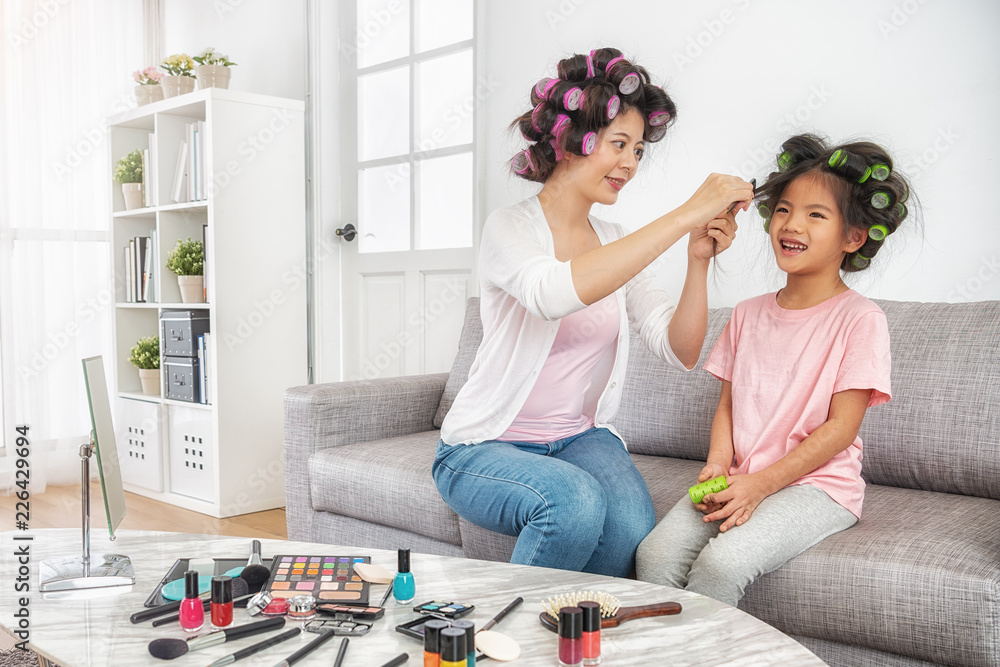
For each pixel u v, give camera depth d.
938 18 1.86
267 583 1.05
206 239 3.02
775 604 1.29
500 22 2.78
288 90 3.40
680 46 2.33
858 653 1.24
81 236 3.51
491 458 1.41
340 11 3.35
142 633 0.93
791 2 2.10
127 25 3.63
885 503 1.49
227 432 3.01
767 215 1.58
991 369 1.55
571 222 1.54
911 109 1.91
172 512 3.06
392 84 3.20
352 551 1.22
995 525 1.32
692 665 0.82
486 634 0.86
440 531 1.78
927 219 1.90
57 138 3.43
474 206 2.89
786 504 1.31
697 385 1.92
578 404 1.57
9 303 3.32
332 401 2.13
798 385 1.46
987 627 1.10
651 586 1.05
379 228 3.29
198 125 3.08
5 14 3.29
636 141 1.47
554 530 1.28
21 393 3.35
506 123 2.78
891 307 1.76
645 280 1.66
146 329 3.53
